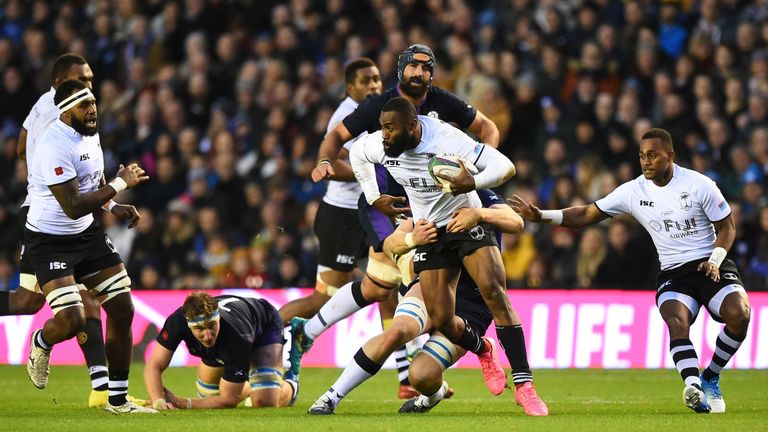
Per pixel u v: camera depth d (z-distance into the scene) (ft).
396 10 180.65
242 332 85.25
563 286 146.00
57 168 77.87
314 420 73.61
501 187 158.20
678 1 176.65
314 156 166.40
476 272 76.74
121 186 79.36
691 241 83.41
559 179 151.53
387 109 73.97
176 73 185.57
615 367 134.00
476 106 164.86
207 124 183.42
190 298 82.58
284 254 153.79
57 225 80.53
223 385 85.97
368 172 79.82
